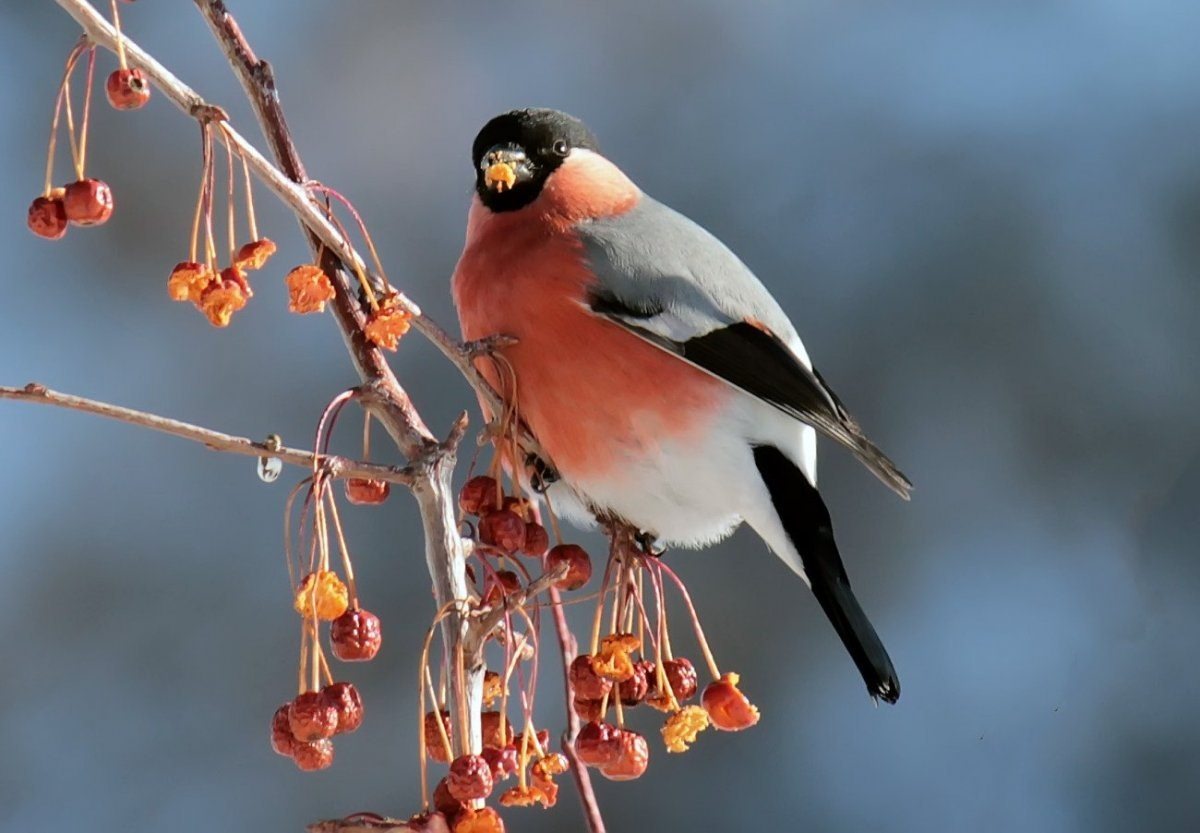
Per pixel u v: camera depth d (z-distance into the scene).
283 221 11.45
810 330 11.28
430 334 5.74
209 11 5.52
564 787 9.64
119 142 11.54
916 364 11.17
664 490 6.83
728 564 10.20
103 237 11.28
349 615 4.98
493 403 5.87
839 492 10.70
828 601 6.78
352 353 5.43
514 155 7.02
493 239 7.01
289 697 10.05
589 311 6.68
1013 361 11.11
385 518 10.19
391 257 11.58
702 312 6.77
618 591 5.89
